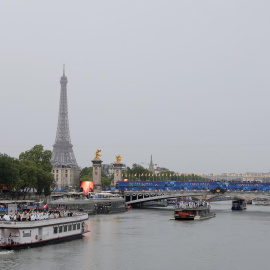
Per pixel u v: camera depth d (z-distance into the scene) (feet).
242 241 447.01
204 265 338.54
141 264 337.93
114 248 396.16
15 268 314.55
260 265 341.00
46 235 389.60
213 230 529.04
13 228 358.02
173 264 340.18
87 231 456.86
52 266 323.78
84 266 327.06
